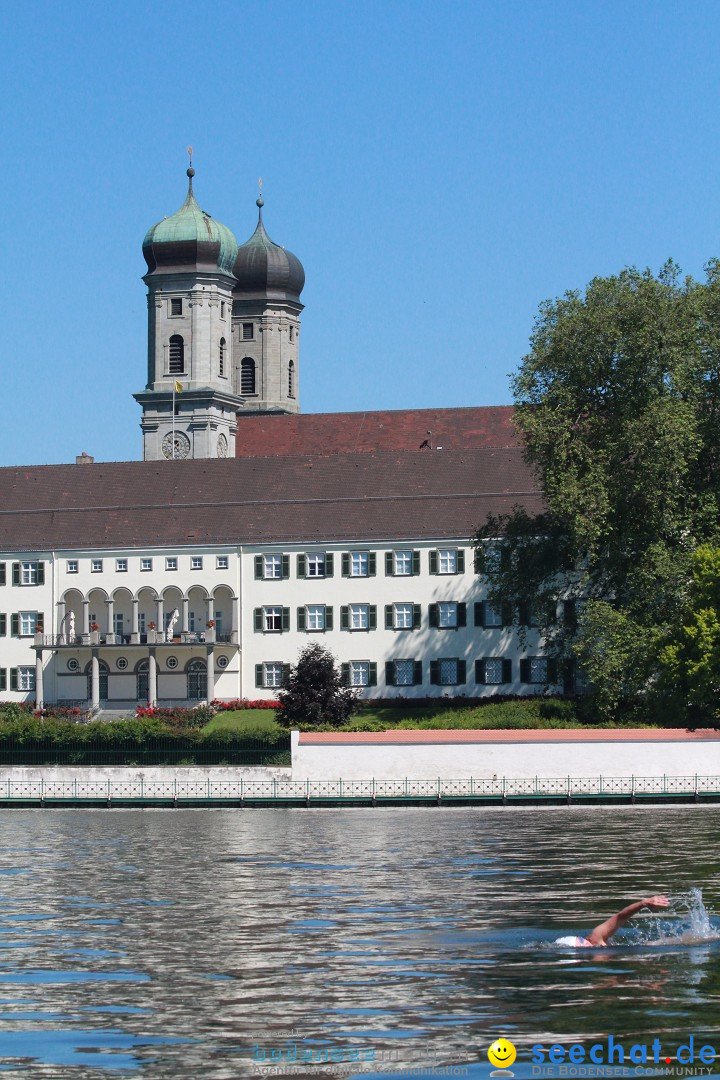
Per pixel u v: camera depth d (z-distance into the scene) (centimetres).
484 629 15325
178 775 10862
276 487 16412
